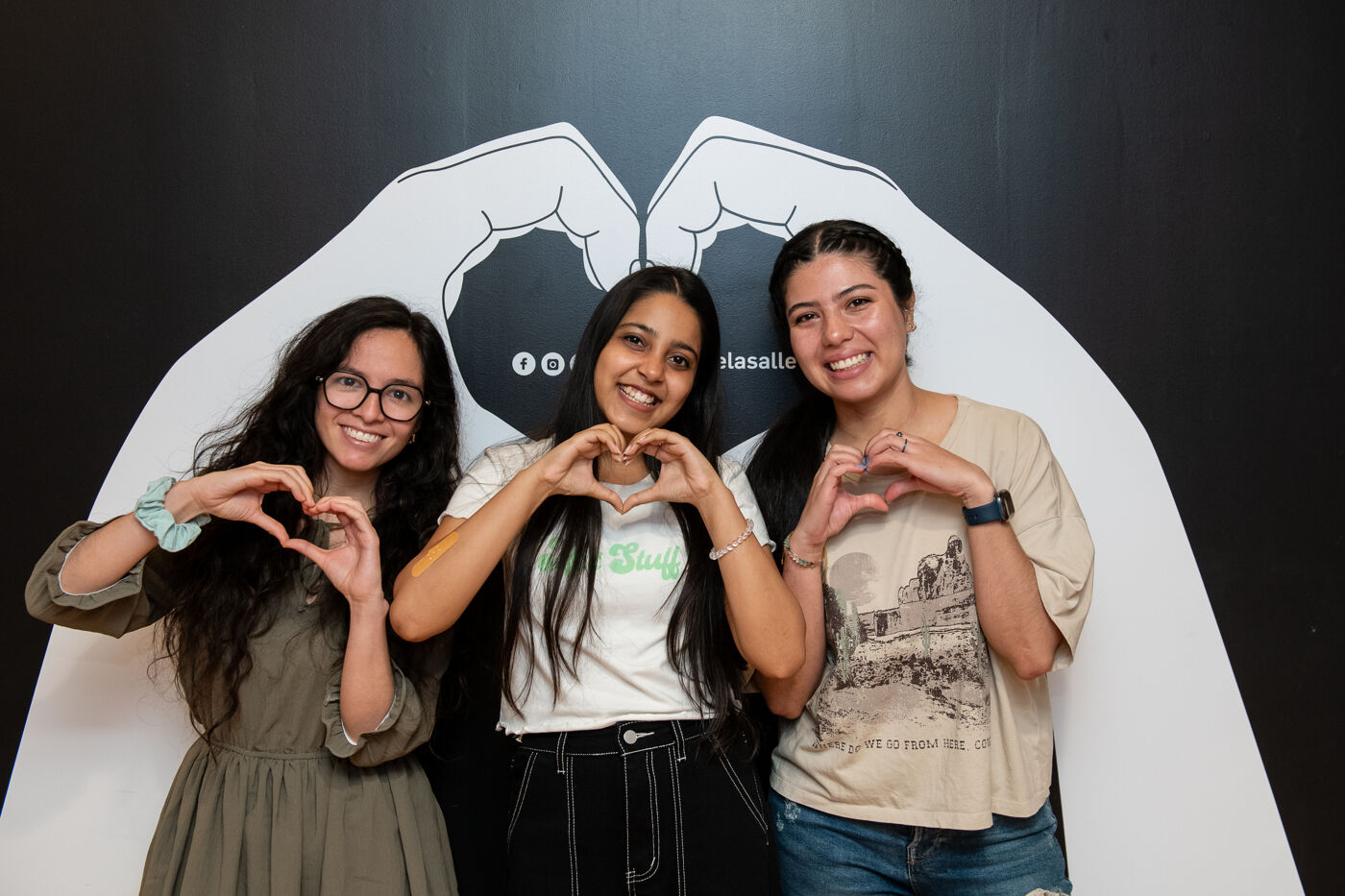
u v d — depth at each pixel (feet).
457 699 5.55
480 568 4.35
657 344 4.81
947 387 6.36
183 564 4.89
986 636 4.84
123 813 6.10
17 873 6.06
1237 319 6.34
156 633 6.14
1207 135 6.32
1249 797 6.28
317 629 4.75
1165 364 6.40
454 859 5.76
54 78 6.28
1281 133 6.39
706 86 6.33
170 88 6.28
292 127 6.28
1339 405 6.38
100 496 6.23
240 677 4.63
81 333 6.27
